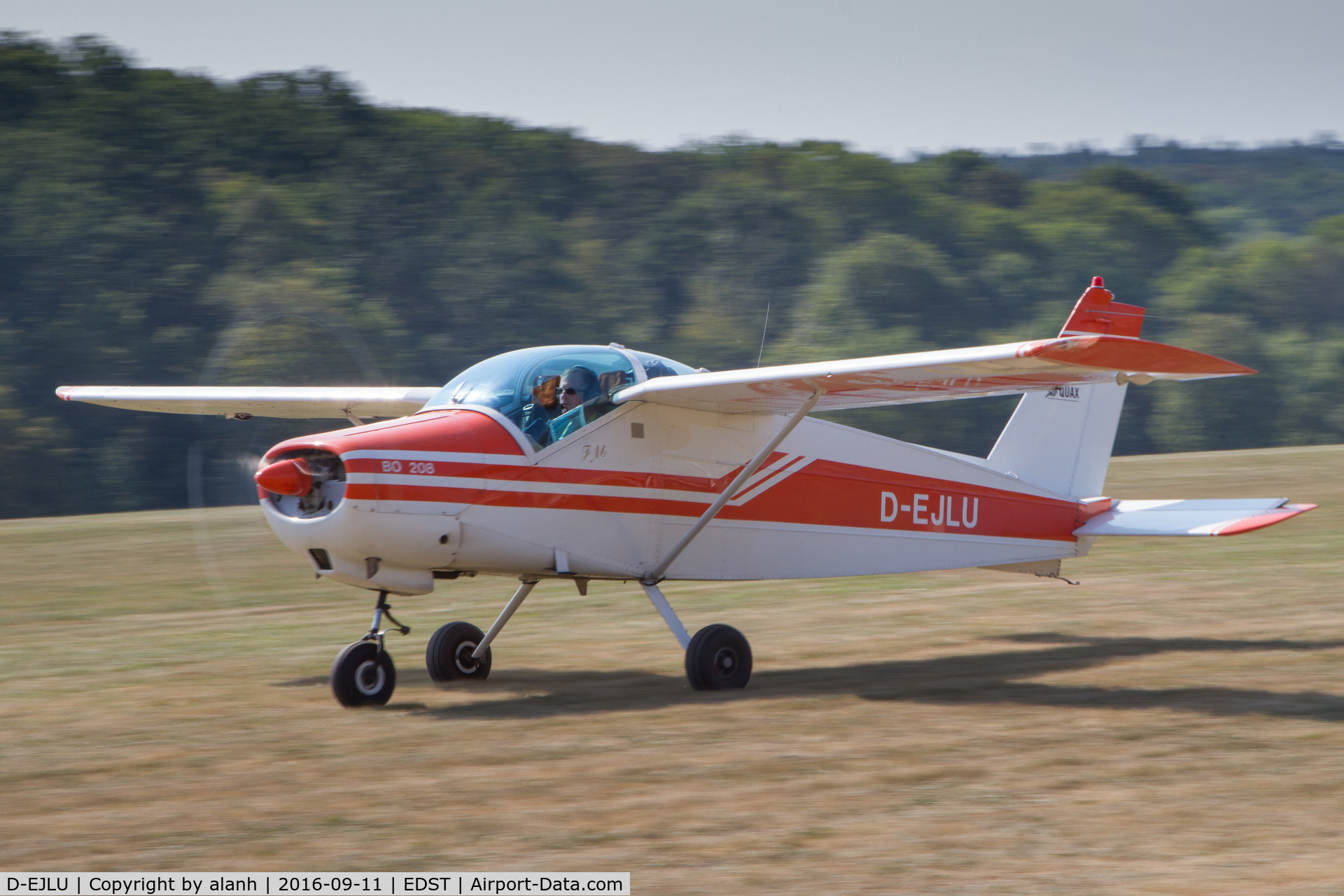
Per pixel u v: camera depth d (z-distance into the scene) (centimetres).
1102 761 2008
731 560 2942
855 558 3167
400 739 2264
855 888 1474
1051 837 1634
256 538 7319
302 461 2417
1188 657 3014
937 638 3453
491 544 2539
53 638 3747
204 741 2283
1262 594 4084
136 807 1845
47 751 2216
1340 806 1747
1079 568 5050
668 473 2811
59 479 18188
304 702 2661
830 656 3198
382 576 2484
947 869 1528
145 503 18712
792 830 1684
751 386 2595
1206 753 2044
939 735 2212
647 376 2786
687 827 1703
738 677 2756
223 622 4147
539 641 3541
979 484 3406
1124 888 1455
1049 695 2583
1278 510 3416
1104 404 3688
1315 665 2853
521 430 2603
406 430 2475
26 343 19925
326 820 1764
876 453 3206
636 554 2772
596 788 1905
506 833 1692
